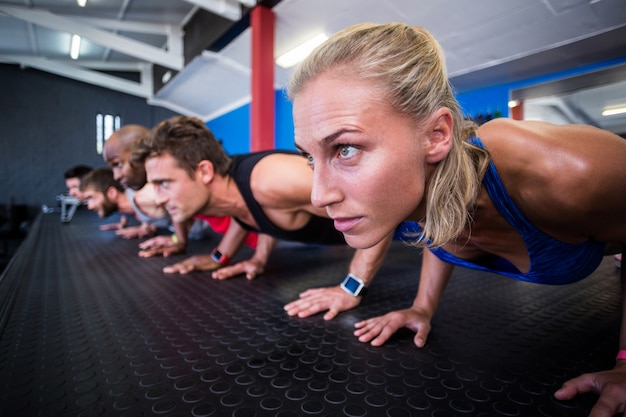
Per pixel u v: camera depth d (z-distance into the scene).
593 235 0.52
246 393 0.50
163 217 2.13
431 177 0.43
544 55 3.23
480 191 0.50
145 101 8.16
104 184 2.25
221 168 1.05
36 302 0.93
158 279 1.19
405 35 0.40
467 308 0.89
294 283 1.14
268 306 0.90
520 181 0.47
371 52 0.37
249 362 0.59
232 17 4.11
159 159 0.97
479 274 1.25
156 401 0.48
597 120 2.71
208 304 0.92
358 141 0.37
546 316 0.83
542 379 0.54
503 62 3.41
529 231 0.53
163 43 6.64
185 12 5.43
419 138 0.40
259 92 3.75
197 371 0.56
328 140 0.37
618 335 0.72
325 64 0.37
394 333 0.72
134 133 1.62
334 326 0.77
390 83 0.37
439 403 0.48
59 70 6.97
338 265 1.44
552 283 0.68
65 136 7.56
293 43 4.23
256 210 1.05
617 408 0.43
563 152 0.43
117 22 5.64
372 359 0.61
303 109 0.38
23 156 7.30
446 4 2.97
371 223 0.40
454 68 3.69
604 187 0.42
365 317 0.83
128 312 0.85
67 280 1.17
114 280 1.17
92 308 0.88
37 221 3.42
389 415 0.45
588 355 0.63
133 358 0.61
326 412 0.45
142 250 1.79
